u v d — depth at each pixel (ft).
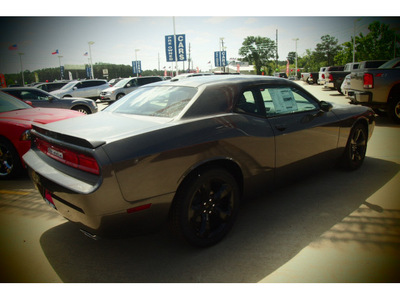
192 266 7.23
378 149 17.01
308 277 6.73
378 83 22.71
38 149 8.86
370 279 6.60
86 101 31.94
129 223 6.66
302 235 8.41
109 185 6.21
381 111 27.71
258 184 9.02
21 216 10.26
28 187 13.07
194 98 8.17
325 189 11.49
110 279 6.88
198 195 7.64
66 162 7.16
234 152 8.00
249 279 6.73
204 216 7.80
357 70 24.75
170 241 8.38
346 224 8.92
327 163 11.69
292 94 10.34
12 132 13.28
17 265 7.48
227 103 8.44
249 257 7.50
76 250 8.11
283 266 7.13
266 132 8.84
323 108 11.08
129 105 9.55
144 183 6.59
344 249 7.70
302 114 10.30
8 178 14.07
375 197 10.68
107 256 7.79
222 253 7.70
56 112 15.84
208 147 7.46
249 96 9.00
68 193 6.50
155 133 6.96
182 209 7.22
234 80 9.13
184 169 7.08
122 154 6.37
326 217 9.37
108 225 6.45
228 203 8.23
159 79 64.28
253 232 8.64
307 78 108.37
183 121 7.55
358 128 12.89
